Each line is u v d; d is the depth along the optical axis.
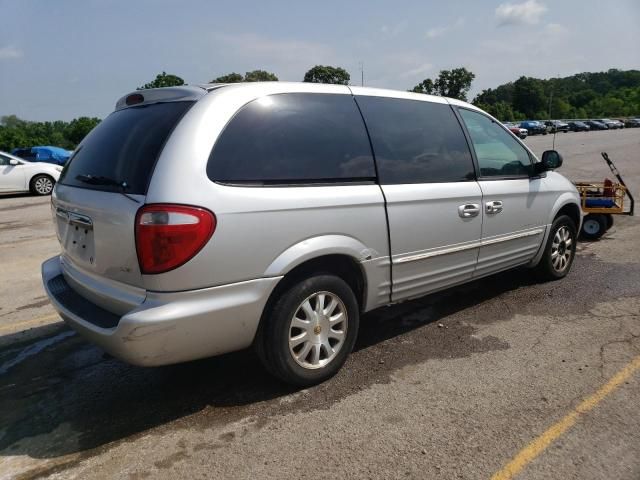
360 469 2.49
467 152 4.11
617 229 7.91
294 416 2.96
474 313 4.50
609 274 5.53
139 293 2.69
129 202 2.67
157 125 2.90
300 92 3.22
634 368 3.42
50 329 4.40
